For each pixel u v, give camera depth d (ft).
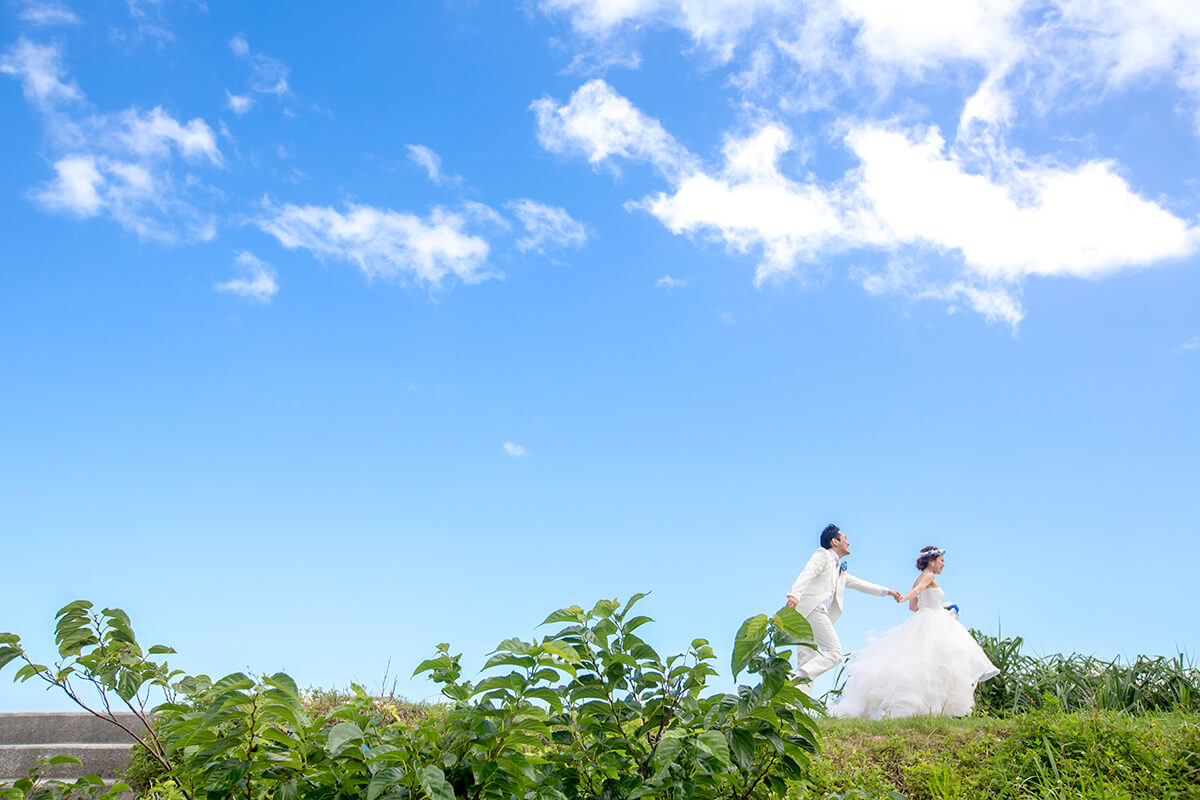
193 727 10.27
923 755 21.80
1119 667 31.53
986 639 34.35
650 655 12.07
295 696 9.98
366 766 10.32
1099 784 18.71
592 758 11.91
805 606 30.09
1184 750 19.70
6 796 12.12
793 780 12.25
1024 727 22.02
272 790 10.75
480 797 10.35
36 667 11.71
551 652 10.60
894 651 30.58
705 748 10.09
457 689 11.25
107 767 24.26
